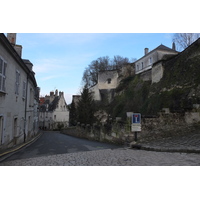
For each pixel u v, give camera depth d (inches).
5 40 340.2
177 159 213.5
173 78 809.5
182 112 413.1
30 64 800.9
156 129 393.4
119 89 1409.9
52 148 377.1
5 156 299.1
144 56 1376.7
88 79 1996.8
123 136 406.6
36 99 1175.6
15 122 492.1
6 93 382.9
